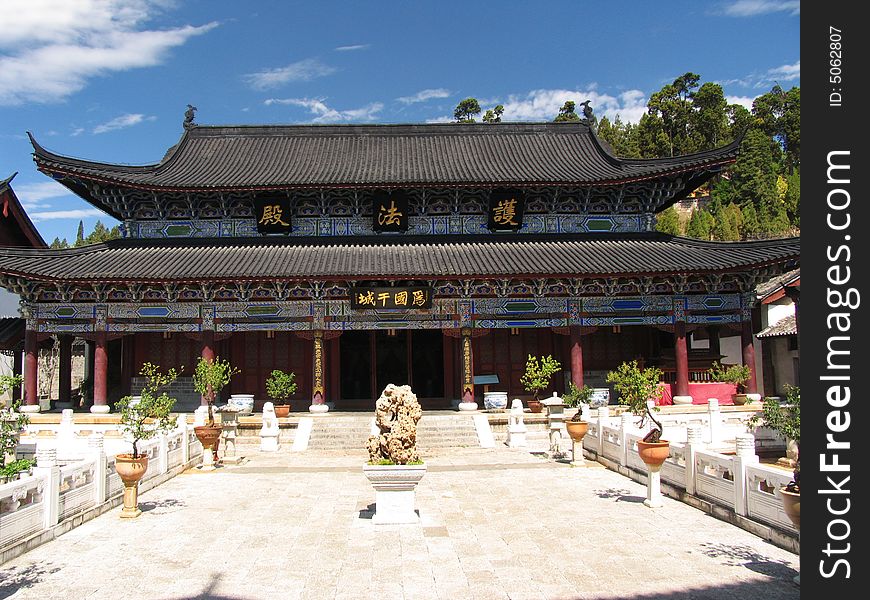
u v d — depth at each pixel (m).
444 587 13.09
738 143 41.00
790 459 27.20
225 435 31.34
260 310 40.31
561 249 42.34
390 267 38.72
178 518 19.12
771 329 47.84
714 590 12.64
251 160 48.19
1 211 44.50
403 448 18.47
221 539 16.80
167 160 46.09
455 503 20.88
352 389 46.69
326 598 12.59
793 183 114.75
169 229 43.75
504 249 42.44
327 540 16.61
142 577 13.88
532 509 19.83
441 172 44.81
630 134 130.38
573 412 35.84
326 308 40.50
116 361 47.09
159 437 25.06
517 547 15.76
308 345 46.50
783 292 47.94
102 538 16.94
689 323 40.53
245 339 46.41
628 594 12.52
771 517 16.08
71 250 40.56
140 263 39.47
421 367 47.09
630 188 44.72
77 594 12.88
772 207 113.81
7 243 46.56
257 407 45.81
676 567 14.05
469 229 44.72
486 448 33.84
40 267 37.59
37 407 38.81
